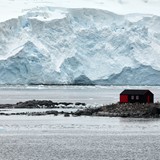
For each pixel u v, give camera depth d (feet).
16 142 509.35
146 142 507.71
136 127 605.31
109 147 482.69
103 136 545.44
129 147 481.87
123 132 570.46
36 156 442.09
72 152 458.91
